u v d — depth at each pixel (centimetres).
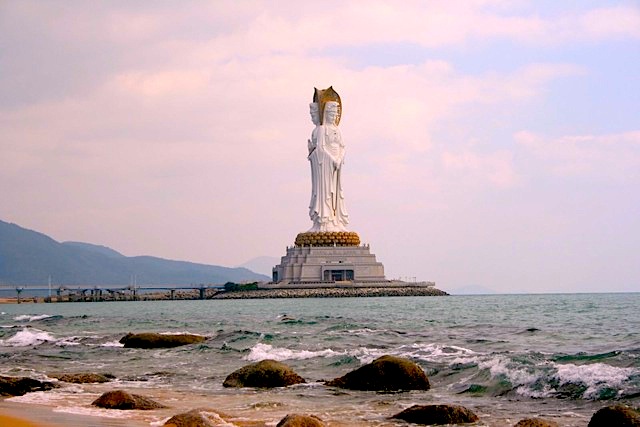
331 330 7294
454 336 6319
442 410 3064
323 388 3941
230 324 9025
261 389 3978
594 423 2811
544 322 8031
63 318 11575
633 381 3491
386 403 3503
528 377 3750
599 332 6288
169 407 3434
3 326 9719
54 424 2977
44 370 4969
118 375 4662
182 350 5803
